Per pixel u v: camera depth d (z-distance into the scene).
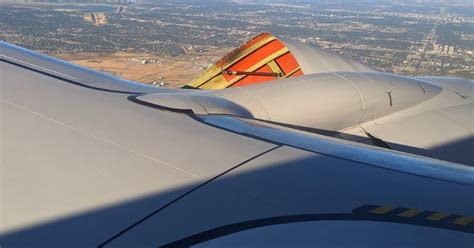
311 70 9.05
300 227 3.17
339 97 6.81
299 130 5.39
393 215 3.34
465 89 8.32
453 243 3.01
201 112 5.85
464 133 6.87
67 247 2.98
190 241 3.02
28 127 5.17
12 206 3.50
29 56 8.49
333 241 3.01
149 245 2.97
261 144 4.75
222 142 4.79
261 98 6.56
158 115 5.68
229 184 3.79
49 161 4.30
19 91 6.45
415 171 4.12
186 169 4.11
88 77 7.49
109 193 3.68
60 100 6.17
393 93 7.34
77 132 5.05
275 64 9.38
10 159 4.34
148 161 4.29
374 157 4.44
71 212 3.40
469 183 3.92
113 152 4.52
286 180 3.87
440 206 3.49
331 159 4.35
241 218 3.27
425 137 6.70
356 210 3.40
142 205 3.47
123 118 5.52
